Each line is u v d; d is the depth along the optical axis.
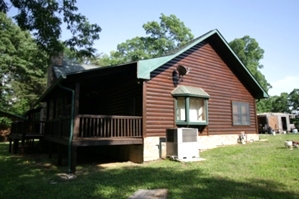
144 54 31.91
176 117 10.72
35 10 11.20
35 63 29.22
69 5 12.41
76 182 6.35
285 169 6.74
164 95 10.54
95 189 5.51
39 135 14.63
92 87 13.06
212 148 11.82
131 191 5.29
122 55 36.75
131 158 10.19
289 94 40.78
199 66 12.36
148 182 6.02
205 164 8.06
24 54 28.56
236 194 4.77
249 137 14.41
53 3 11.70
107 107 13.54
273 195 4.62
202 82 12.31
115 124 9.12
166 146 9.84
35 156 12.98
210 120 12.32
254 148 11.02
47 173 8.02
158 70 10.52
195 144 9.64
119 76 11.26
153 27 33.47
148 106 9.88
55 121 10.84
